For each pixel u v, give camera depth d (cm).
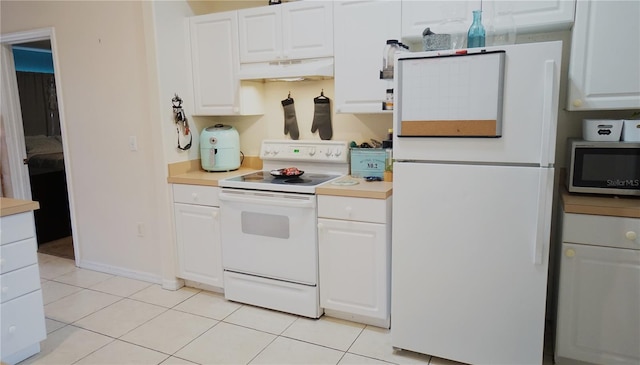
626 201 203
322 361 230
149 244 335
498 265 206
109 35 319
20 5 353
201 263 310
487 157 200
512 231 201
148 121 314
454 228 212
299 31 280
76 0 328
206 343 249
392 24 252
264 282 285
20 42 372
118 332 263
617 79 205
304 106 320
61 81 349
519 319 206
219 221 296
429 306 224
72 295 317
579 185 214
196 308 294
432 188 213
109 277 352
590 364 212
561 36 242
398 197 221
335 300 266
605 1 203
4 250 219
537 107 188
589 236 199
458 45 227
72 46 338
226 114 316
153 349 244
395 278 229
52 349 245
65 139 358
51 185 452
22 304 228
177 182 308
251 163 346
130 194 336
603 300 201
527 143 192
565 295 207
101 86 331
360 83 266
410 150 215
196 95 325
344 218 253
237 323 272
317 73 271
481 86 195
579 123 246
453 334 221
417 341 230
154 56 298
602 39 205
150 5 293
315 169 312
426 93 206
